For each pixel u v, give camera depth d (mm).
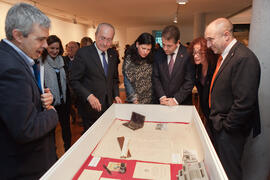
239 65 1261
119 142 1207
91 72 1740
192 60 1797
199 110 3361
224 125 1370
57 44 1962
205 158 945
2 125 840
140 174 901
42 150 977
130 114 1626
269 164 1756
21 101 767
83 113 1885
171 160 1018
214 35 1351
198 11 5922
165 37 1625
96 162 997
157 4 4945
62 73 2098
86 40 3369
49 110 964
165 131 1392
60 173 780
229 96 1370
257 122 1428
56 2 4637
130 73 1871
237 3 4879
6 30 825
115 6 5117
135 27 9797
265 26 1585
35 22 807
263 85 1654
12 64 769
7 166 865
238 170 1455
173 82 1839
